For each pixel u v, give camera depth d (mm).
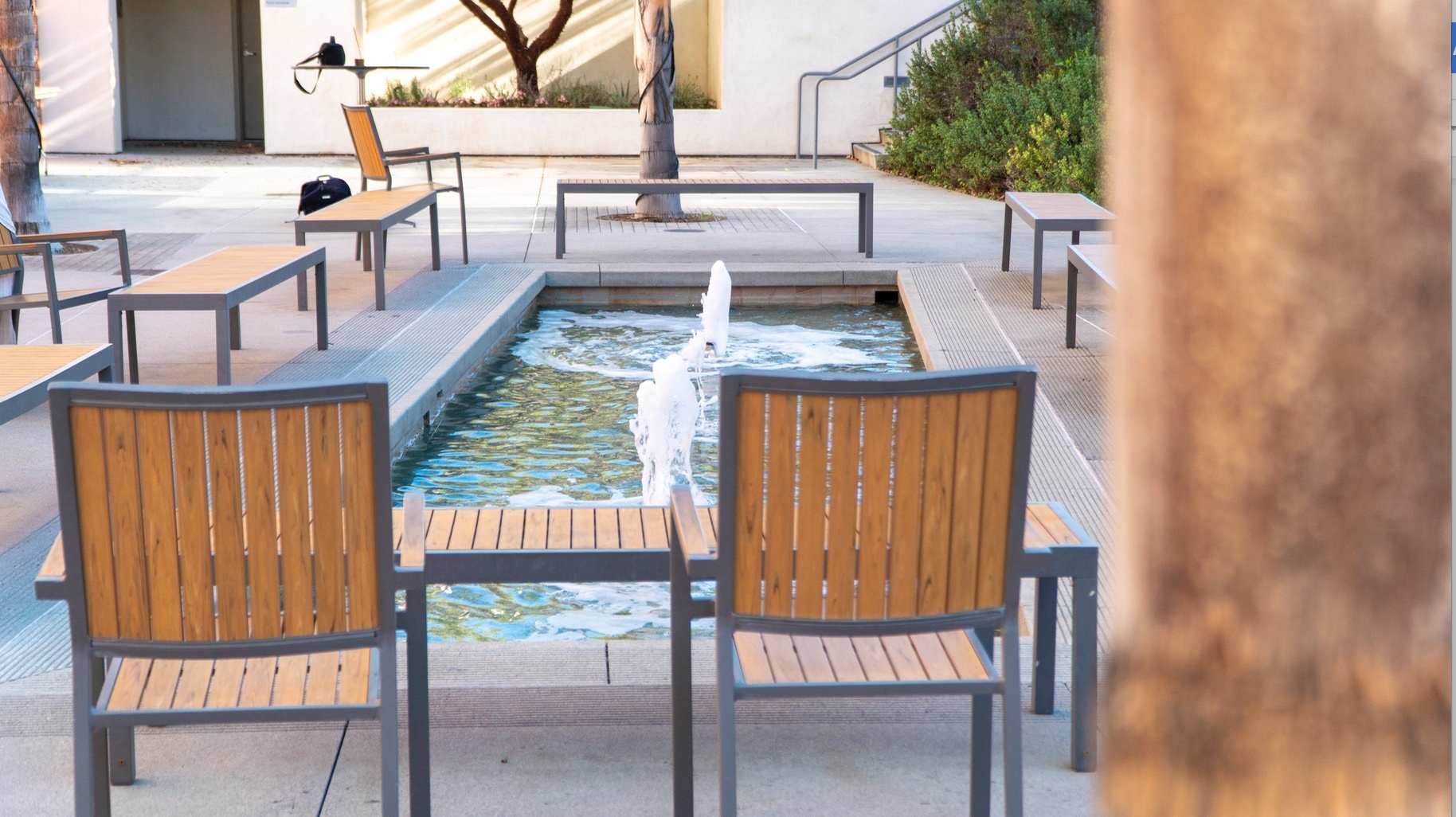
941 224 10781
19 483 4121
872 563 1938
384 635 1919
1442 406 436
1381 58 425
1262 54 428
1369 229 430
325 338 5945
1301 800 459
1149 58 448
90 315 6730
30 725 2432
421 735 2102
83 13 17266
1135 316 461
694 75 19609
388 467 1871
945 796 2252
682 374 4594
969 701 2617
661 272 8125
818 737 2465
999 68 13914
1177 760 470
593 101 18750
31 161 8844
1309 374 437
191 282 5027
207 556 1852
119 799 2205
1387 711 453
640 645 2877
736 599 1959
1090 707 2309
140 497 1820
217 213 11188
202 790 2238
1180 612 466
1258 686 459
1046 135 12031
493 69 19344
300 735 2445
